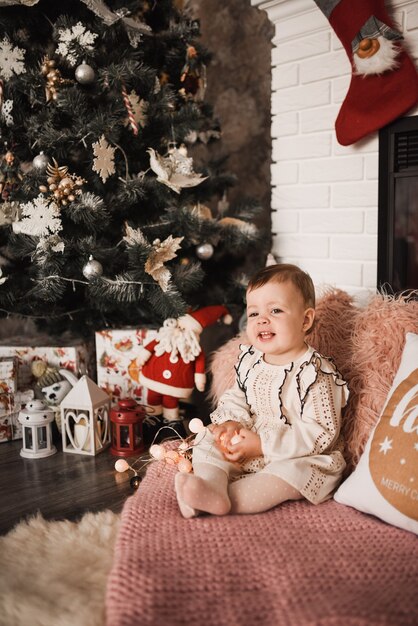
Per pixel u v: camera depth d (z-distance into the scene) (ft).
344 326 6.17
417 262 7.38
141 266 6.99
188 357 7.06
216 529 4.45
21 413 6.75
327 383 5.39
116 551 4.22
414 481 4.33
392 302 5.92
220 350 6.99
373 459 4.66
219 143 10.68
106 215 6.93
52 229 6.69
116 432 6.82
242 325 8.07
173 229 7.48
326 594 3.63
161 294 7.00
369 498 4.58
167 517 4.67
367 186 7.52
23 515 5.42
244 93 10.30
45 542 4.81
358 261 7.73
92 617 3.83
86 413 6.79
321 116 7.84
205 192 8.19
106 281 6.98
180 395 7.18
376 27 6.73
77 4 7.12
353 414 5.53
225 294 8.52
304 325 5.59
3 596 4.04
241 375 5.84
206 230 7.72
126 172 7.25
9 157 7.02
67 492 5.90
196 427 5.89
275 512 4.77
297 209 8.32
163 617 3.44
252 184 10.45
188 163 7.41
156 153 7.43
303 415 5.32
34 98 6.96
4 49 6.82
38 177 6.90
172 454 5.76
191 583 3.75
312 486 4.93
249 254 10.16
